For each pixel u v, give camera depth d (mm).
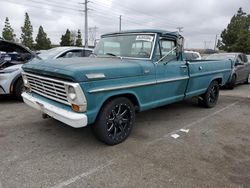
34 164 3391
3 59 6637
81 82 3352
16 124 4930
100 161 3521
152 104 4582
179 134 4641
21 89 6645
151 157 3670
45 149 3857
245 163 3572
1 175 3105
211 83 6449
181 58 5199
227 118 5762
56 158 3576
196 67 5605
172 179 3109
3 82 6363
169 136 4527
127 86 3947
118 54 4824
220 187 2973
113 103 3861
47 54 8234
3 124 4922
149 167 3383
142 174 3207
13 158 3541
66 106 3656
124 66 3930
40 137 4316
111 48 4984
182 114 5996
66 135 4422
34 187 2891
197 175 3217
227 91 9789
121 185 2965
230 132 4828
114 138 4020
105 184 2979
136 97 4203
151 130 4812
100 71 3570
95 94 3537
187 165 3463
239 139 4473
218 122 5441
